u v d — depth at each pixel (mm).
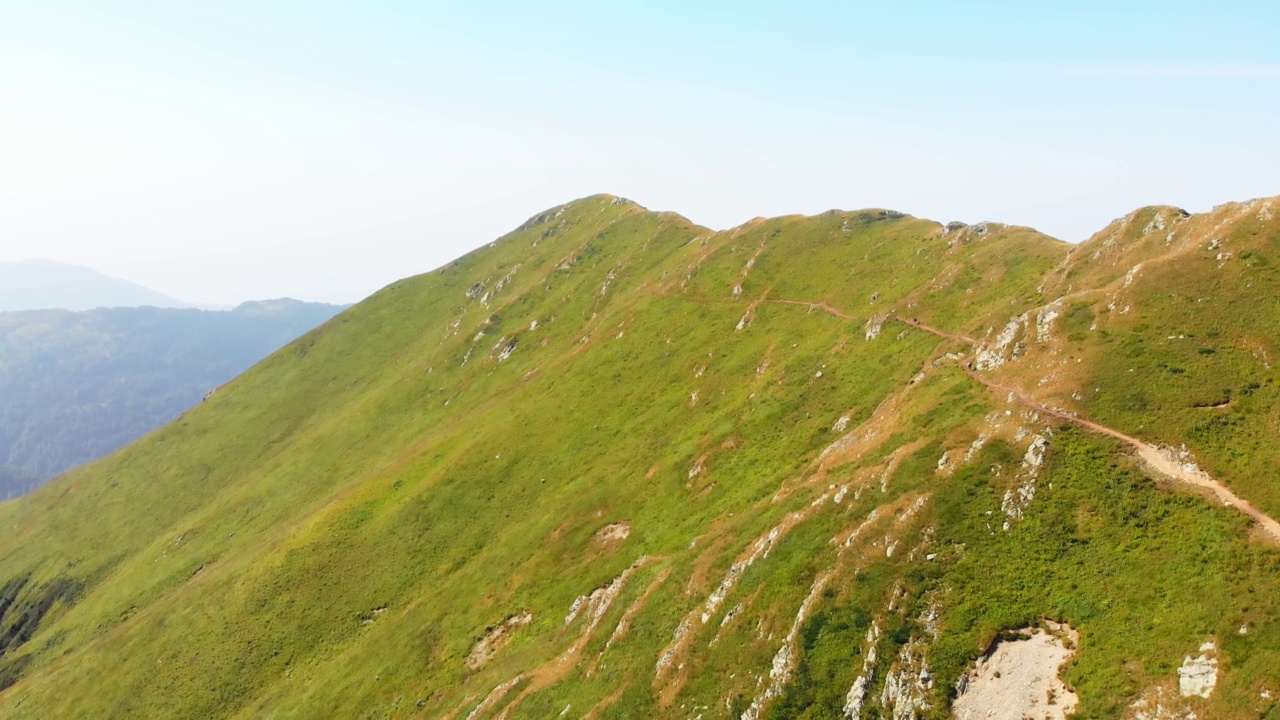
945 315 90125
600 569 81438
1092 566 41344
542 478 109125
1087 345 57875
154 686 98812
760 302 122750
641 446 103688
